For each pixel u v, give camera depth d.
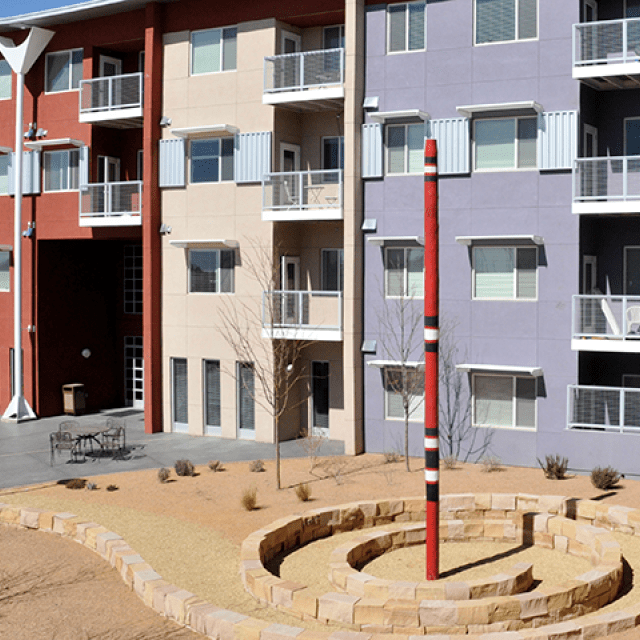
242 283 27.92
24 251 32.12
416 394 25.39
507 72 24.00
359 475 23.27
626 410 22.69
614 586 14.44
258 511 20.05
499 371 24.09
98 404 34.12
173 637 12.93
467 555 17.19
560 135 23.34
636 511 18.00
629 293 24.91
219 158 28.28
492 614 12.95
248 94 27.67
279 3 27.06
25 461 25.31
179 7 28.81
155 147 29.16
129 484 22.53
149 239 29.16
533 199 23.78
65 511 20.05
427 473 15.32
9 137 32.56
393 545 17.42
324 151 28.19
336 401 28.09
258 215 27.53
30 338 31.98
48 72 31.77
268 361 27.53
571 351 23.38
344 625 13.19
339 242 27.88
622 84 23.84
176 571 16.05
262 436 27.91
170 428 29.67
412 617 12.97
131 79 29.88
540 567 16.25
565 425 23.47
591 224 24.72
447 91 24.70
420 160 25.17
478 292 24.59
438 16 24.77
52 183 31.70
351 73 25.42
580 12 23.33
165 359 29.58
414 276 25.36
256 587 14.35
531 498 18.94
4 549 17.55
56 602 14.48
